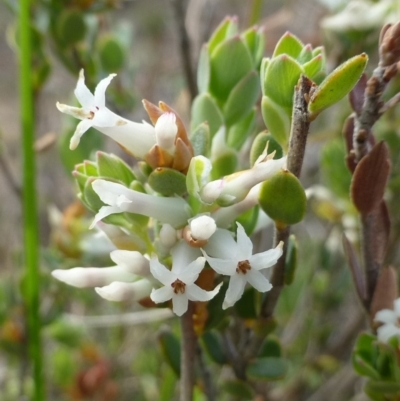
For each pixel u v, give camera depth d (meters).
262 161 0.05
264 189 0.05
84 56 0.10
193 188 0.05
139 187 0.05
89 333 0.16
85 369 0.14
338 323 0.15
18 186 0.11
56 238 0.11
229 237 0.05
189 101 0.11
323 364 0.13
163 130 0.05
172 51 0.21
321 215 0.13
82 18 0.09
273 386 0.14
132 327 0.16
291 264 0.06
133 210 0.05
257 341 0.06
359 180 0.05
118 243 0.05
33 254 0.08
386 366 0.06
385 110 0.05
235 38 0.06
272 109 0.05
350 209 0.11
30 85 0.08
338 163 0.11
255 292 0.06
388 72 0.05
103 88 0.05
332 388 0.13
